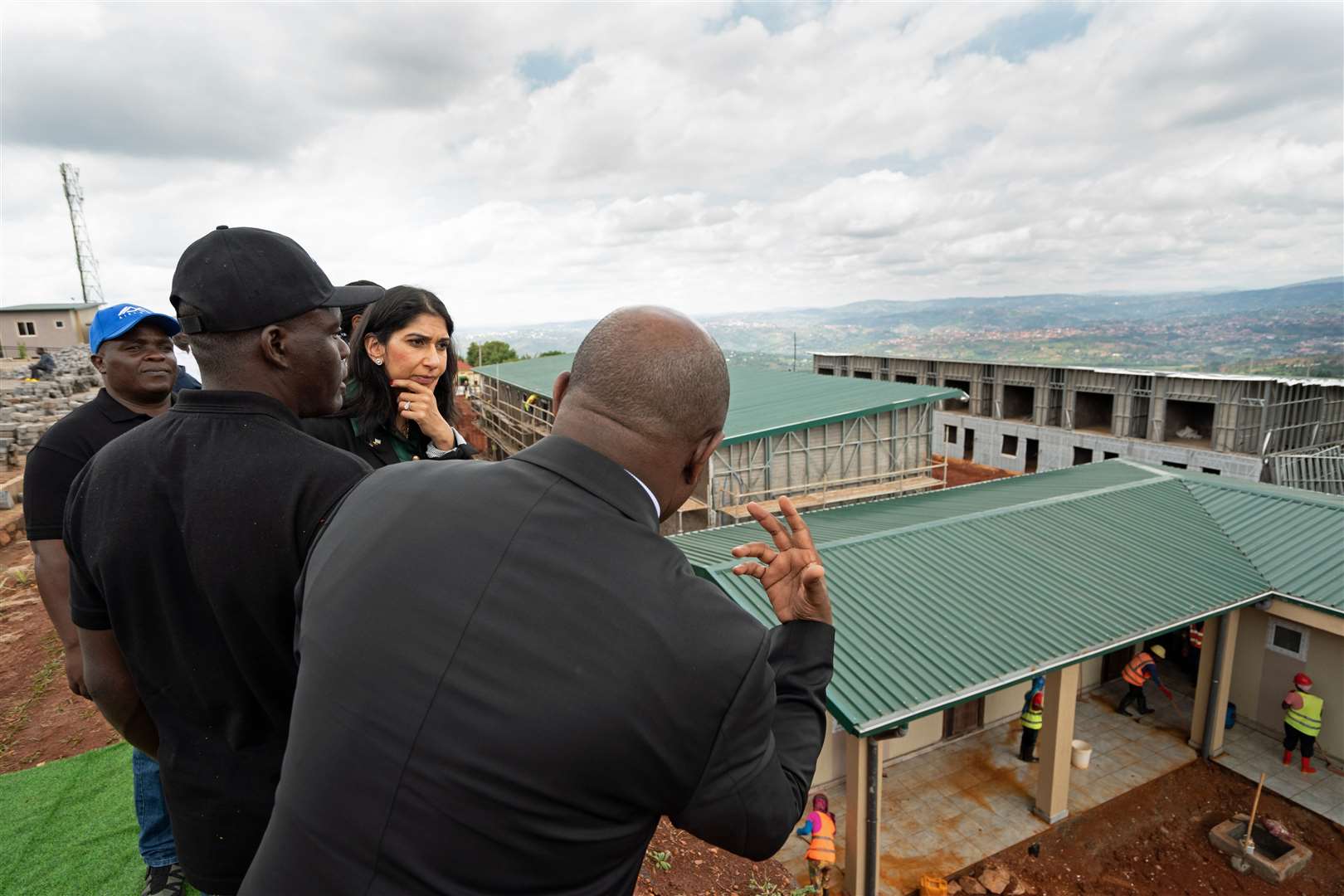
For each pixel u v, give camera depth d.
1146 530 13.84
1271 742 13.01
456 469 1.38
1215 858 10.48
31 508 3.04
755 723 1.24
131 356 3.34
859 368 47.34
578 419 1.38
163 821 3.85
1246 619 13.45
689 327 1.43
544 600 1.14
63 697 8.21
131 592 1.69
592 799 1.10
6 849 5.12
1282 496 14.63
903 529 12.97
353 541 1.28
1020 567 12.14
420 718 1.09
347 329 3.31
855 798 9.43
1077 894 9.85
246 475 1.65
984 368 38.66
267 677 1.73
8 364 39.53
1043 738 11.08
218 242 1.84
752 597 10.13
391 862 1.06
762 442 21.95
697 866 7.57
